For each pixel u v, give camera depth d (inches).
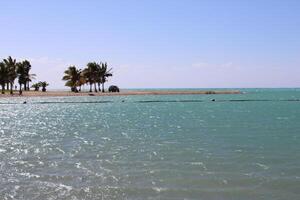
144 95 7578.7
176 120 2491.4
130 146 1337.4
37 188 759.7
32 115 3026.6
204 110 3491.6
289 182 803.4
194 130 1863.9
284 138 1524.4
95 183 797.9
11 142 1467.8
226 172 898.7
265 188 760.3
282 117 2650.1
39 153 1193.4
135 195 714.8
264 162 1018.7
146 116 2871.6
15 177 854.5
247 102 5012.3
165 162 1024.9
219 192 734.5
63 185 782.5
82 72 6904.5
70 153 1189.7
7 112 3336.6
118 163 1015.6
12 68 5994.1
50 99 5733.3
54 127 2107.5
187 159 1067.3
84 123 2340.1
